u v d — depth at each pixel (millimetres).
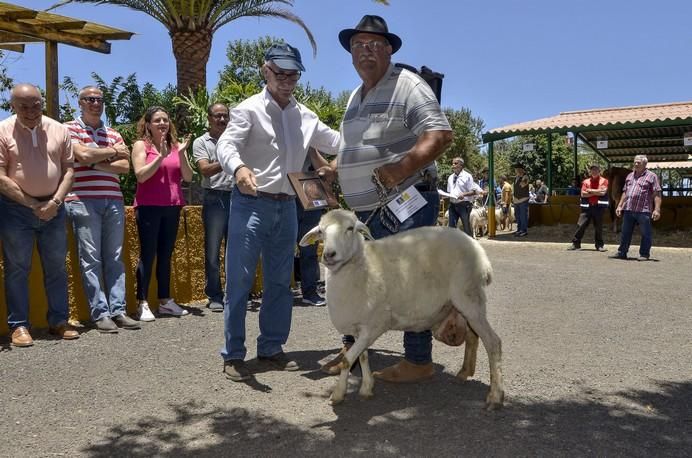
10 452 3340
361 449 3330
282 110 4621
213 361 4957
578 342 5535
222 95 11391
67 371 4676
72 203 5754
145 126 6477
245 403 4035
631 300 7547
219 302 7008
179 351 5230
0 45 9781
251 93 11641
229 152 4273
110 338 5617
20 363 4855
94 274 5840
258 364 4875
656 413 3830
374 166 4250
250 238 4527
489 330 3920
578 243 14266
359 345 3891
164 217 6480
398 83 4164
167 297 6684
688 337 5711
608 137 23641
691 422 3689
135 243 6758
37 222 5398
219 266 7023
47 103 8992
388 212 4320
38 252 5609
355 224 3748
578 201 20531
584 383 4395
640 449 3312
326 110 11695
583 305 7227
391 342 5602
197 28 12367
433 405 3973
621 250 12383
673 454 3254
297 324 6270
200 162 6664
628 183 12227
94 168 5836
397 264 3855
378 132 4207
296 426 3654
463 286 3904
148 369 4738
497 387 3887
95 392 4242
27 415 3842
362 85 4438
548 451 3285
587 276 9672
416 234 3996
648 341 5566
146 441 3467
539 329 6027
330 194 4484
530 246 15062
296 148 4656
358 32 4129
